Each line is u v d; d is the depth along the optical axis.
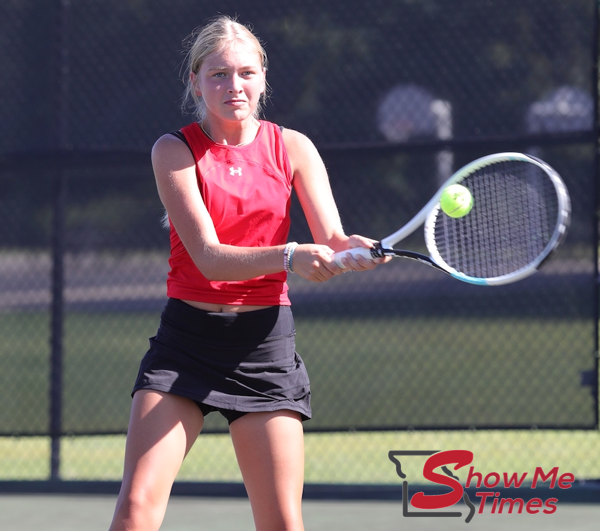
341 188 17.19
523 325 20.28
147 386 8.15
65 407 16.80
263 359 8.38
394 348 25.55
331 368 24.17
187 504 15.27
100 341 26.19
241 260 7.84
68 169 16.64
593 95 15.30
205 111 8.52
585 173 16.02
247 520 14.25
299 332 25.72
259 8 16.69
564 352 19.83
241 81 8.19
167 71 16.75
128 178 17.94
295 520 8.04
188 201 8.09
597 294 15.39
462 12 16.23
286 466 8.14
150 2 16.80
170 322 8.44
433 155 16.80
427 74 16.34
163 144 8.34
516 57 16.09
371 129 16.44
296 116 16.59
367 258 8.13
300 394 8.57
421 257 8.35
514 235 10.09
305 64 16.58
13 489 16.12
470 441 19.09
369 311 23.47
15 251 18.25
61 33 16.91
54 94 16.88
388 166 17.03
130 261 19.06
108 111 16.84
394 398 20.16
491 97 16.17
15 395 20.55
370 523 13.90
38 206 18.22
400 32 16.39
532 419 16.19
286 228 8.66
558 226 7.78
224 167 8.34
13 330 30.47
